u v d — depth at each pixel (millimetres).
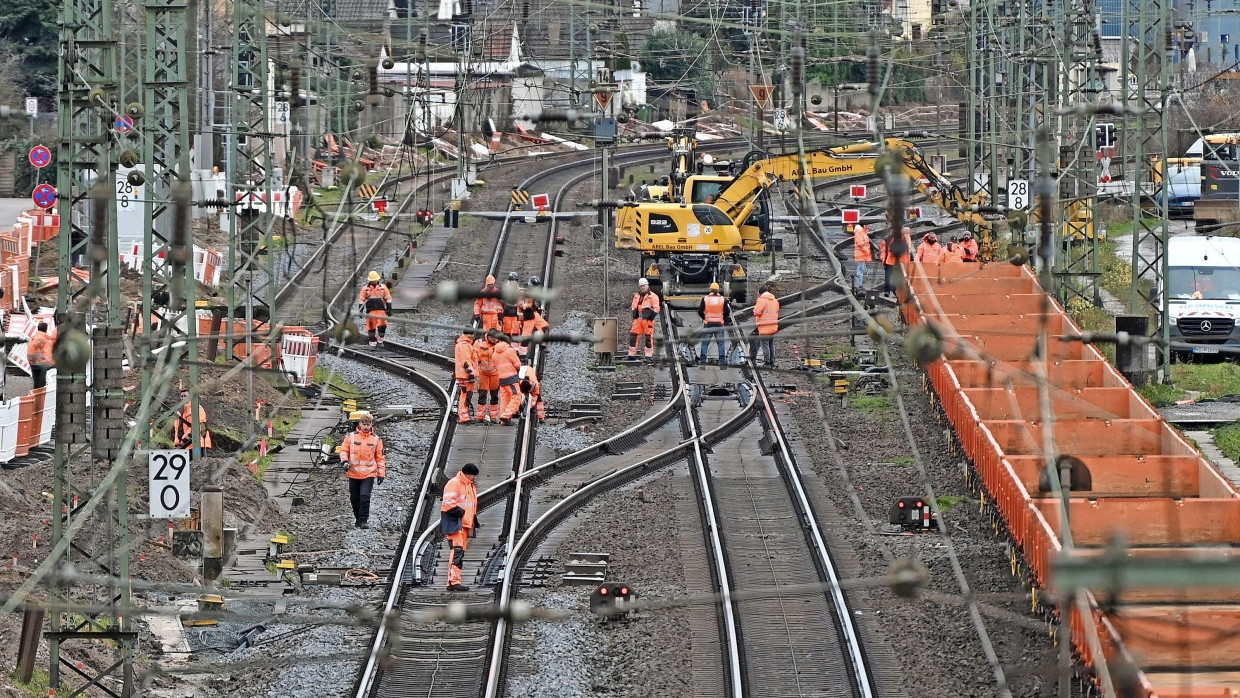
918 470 125250
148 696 81312
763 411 146625
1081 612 73688
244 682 83875
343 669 84750
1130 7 186875
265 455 129625
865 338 173750
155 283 164750
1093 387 132750
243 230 157000
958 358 138500
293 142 184625
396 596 95688
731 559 104250
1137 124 158875
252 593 96938
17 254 181625
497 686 82125
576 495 119750
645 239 193625
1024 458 103375
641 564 103875
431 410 147000
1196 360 168875
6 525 97000
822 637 89625
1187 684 67562
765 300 159375
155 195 131500
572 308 193875
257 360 149625
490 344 140375
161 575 96938
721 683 83250
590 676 85188
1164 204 153000
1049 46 198875
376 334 173875
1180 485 104500
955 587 96375
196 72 187125
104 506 92812
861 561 103000
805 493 117750
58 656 78375
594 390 157250
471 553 106750
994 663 80750
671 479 125688
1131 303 155625
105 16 88938
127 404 124125
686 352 166625
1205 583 37562
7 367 142750
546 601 96625
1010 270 173750
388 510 116625
